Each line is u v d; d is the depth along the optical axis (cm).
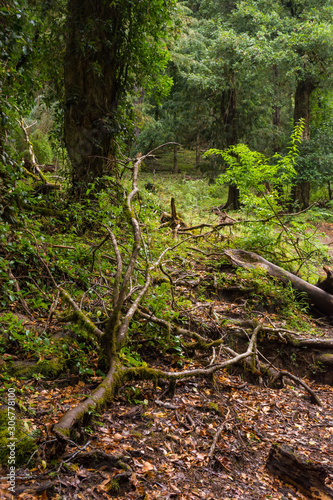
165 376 364
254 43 1808
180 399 387
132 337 447
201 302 641
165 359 457
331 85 1895
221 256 830
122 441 296
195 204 1295
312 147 1888
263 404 449
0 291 422
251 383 514
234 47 1856
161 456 296
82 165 744
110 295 502
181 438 326
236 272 770
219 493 277
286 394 500
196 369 411
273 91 2009
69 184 758
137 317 447
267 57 1783
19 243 479
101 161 757
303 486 303
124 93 812
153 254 688
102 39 726
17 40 448
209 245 892
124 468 265
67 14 712
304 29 1759
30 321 420
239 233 1068
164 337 448
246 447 350
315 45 1750
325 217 1789
